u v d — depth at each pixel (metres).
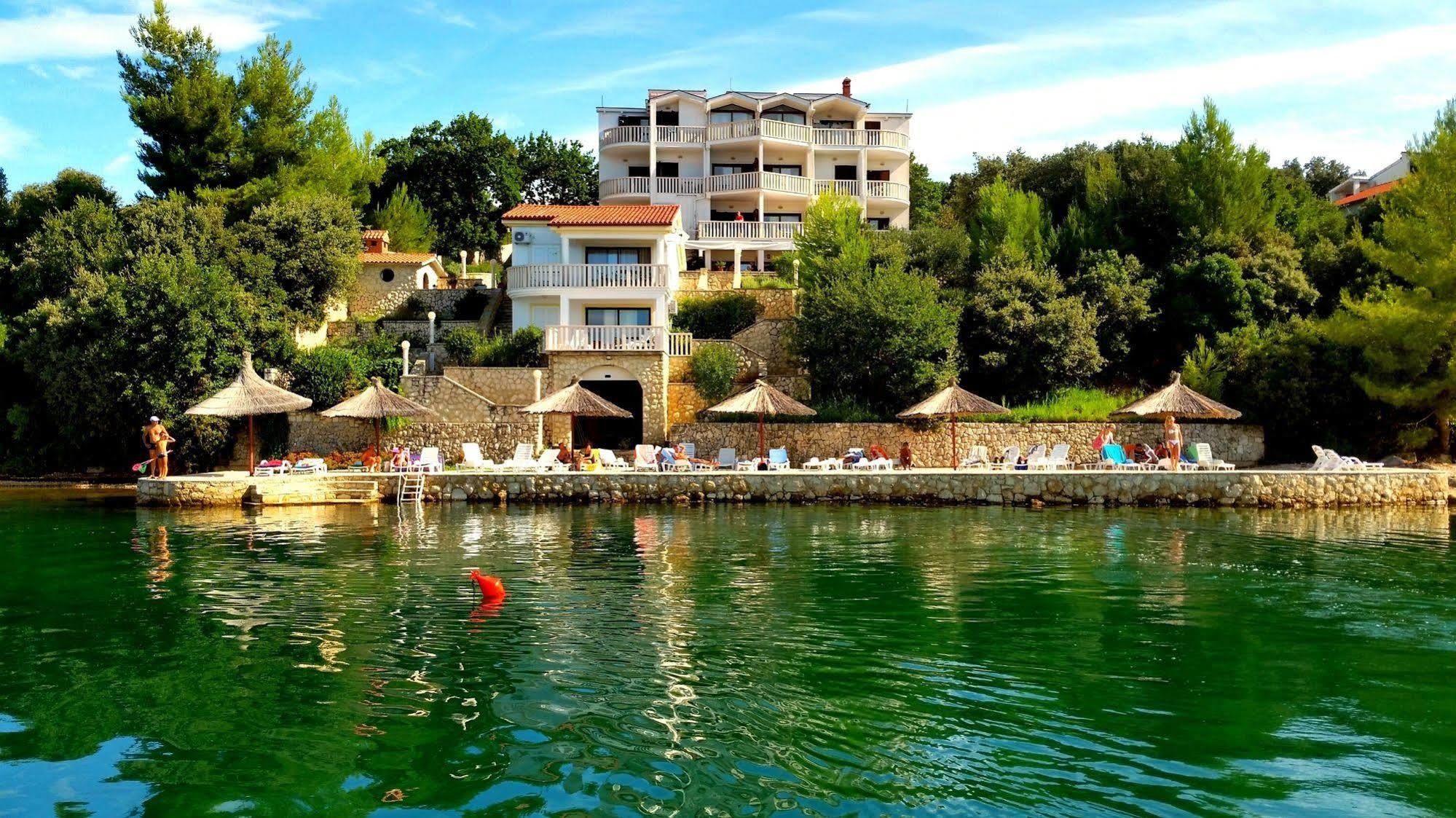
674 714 9.62
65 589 15.73
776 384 37.72
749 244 51.94
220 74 46.09
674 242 43.88
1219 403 33.50
